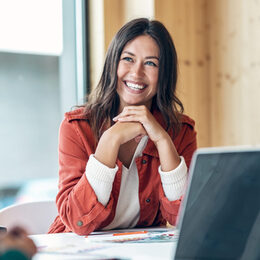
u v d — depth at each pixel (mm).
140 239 1123
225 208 803
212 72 2877
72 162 1485
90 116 1577
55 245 1059
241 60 2664
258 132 2537
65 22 2971
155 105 1676
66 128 1542
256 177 783
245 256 770
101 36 2760
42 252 955
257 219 771
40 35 3264
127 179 1515
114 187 1467
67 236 1250
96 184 1306
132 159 1534
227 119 2770
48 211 1611
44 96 4195
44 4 3119
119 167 1469
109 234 1271
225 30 2775
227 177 812
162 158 1420
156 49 1551
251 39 2592
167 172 1401
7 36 3295
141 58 1540
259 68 2535
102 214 1296
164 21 2729
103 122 1567
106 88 1601
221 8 2801
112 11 2777
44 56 4105
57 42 3107
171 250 978
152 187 1528
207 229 811
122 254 935
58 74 4129
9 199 4191
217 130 2846
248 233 775
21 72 4129
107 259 871
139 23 1549
